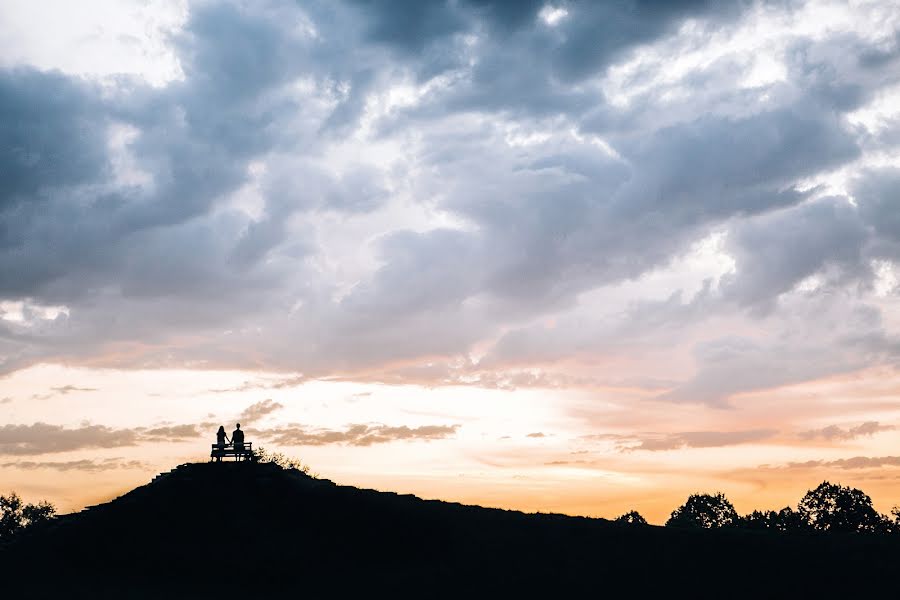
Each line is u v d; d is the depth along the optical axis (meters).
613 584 43.97
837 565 46.38
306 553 47.69
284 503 54.78
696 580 44.53
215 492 55.53
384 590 43.12
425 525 52.91
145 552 47.69
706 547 50.09
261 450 62.25
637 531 53.62
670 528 54.94
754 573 45.38
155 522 51.53
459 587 43.50
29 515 118.81
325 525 52.00
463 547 49.59
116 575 45.09
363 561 47.16
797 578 44.59
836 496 128.62
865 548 49.38
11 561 47.28
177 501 54.28
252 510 53.41
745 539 51.66
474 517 55.78
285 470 61.00
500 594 42.69
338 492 57.91
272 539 49.44
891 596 41.97
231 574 45.03
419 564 46.94
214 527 50.88
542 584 43.94
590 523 55.44
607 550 49.47
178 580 44.41
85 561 47.03
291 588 43.41
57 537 50.41
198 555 47.16
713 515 137.00
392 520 53.22
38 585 43.41
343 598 42.06
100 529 50.88
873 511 126.56
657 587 43.56
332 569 45.91
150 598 41.59
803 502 131.75
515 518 56.03
